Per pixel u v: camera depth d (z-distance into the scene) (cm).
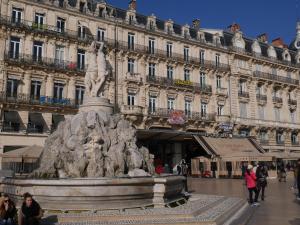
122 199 1201
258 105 5000
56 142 1609
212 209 1288
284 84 5319
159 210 1187
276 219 1166
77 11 3703
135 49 4012
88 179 1178
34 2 3453
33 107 3294
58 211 1150
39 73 3416
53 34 3506
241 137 4369
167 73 4278
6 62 3231
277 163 4397
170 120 4019
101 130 1558
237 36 4959
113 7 4084
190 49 4525
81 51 3731
